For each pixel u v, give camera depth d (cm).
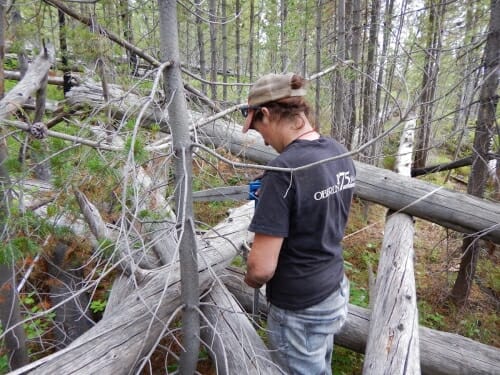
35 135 141
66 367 145
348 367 253
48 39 239
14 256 138
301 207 127
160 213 170
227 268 248
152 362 232
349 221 508
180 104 131
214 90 498
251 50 686
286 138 138
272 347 169
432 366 209
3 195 144
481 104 316
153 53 296
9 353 185
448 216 330
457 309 354
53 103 362
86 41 223
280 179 124
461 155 664
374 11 507
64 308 231
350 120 523
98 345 157
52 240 174
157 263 230
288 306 148
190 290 154
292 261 140
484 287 388
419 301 359
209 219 333
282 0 615
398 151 475
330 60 524
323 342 155
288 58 584
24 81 206
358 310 232
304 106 137
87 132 152
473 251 331
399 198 350
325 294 146
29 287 242
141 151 131
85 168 140
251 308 232
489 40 297
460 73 417
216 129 319
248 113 144
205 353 240
